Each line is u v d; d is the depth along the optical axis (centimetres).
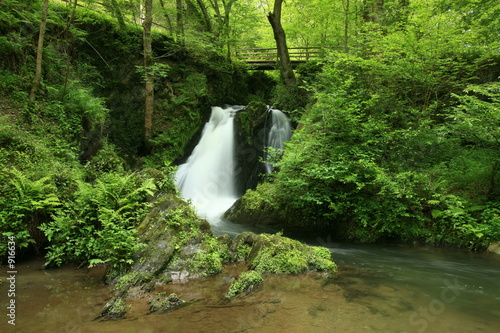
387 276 506
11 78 901
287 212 873
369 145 845
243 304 375
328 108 838
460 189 797
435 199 763
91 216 565
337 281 471
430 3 919
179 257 496
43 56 1055
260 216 906
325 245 746
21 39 999
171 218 559
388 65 960
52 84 1043
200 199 1250
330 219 835
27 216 552
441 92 1071
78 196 604
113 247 476
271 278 475
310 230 845
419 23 893
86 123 1026
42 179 579
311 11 1708
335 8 1554
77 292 409
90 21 1337
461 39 834
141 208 591
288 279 472
